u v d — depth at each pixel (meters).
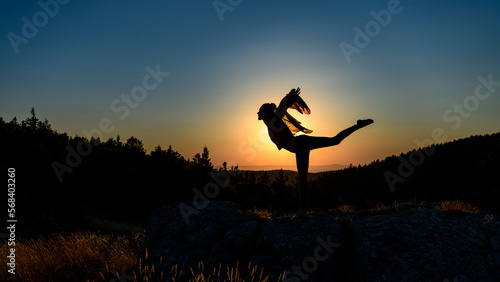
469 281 3.89
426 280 3.94
